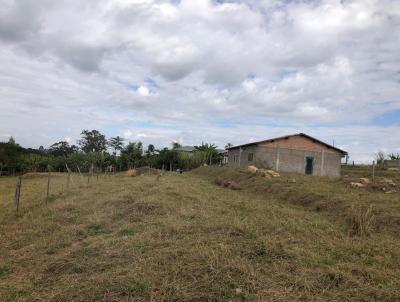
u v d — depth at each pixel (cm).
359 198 1201
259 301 441
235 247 613
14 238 821
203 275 503
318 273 525
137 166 4625
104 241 707
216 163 4566
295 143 2991
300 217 1007
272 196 1551
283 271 529
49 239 788
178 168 4481
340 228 875
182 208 1020
